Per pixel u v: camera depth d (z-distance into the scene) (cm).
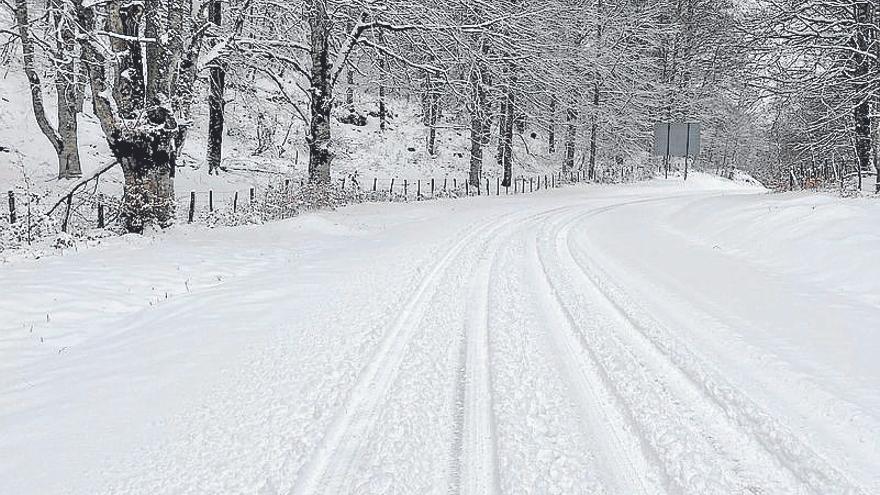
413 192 3400
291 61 2145
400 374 529
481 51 2311
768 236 1175
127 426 446
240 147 3356
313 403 471
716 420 433
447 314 731
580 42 3766
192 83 1577
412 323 691
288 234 1478
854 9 1908
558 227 1684
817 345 591
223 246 1252
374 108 4562
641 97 4409
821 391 478
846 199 1274
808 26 1981
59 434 437
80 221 1600
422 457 383
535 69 2780
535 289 874
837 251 954
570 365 551
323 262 1129
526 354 581
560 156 4884
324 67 2102
